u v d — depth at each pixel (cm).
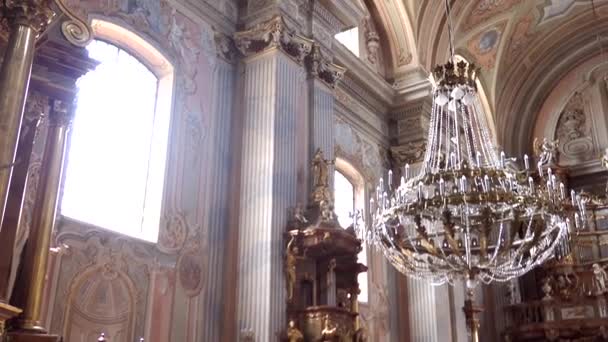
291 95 911
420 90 1301
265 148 852
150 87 813
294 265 816
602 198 1667
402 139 1320
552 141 1772
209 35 896
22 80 490
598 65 1805
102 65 755
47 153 560
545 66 1852
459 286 1288
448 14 1279
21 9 503
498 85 1742
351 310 867
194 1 883
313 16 1009
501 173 816
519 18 1644
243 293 792
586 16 1703
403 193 860
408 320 1194
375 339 1102
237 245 823
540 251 1002
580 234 1631
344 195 1168
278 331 773
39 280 521
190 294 762
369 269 1139
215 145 859
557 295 1566
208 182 831
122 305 684
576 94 1838
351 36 1285
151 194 766
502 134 1789
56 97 575
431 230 994
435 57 1435
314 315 798
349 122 1205
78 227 659
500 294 1595
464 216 834
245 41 921
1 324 439
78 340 635
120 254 695
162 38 818
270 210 813
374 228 936
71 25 584
